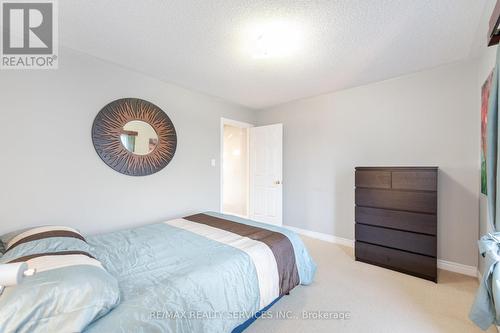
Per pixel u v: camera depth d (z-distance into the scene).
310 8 1.52
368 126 2.98
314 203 3.54
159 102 2.82
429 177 2.21
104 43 1.99
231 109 3.84
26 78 1.89
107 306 0.92
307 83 2.94
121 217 2.47
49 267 0.99
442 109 2.45
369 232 2.57
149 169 2.70
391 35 1.84
